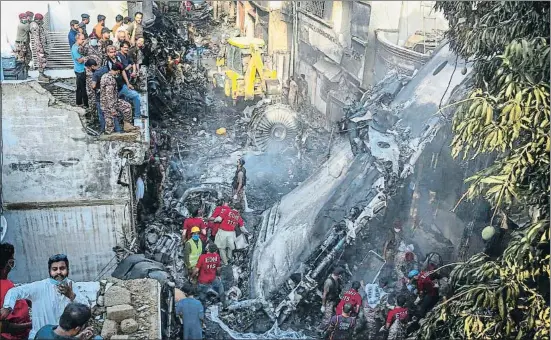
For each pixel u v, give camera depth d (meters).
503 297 9.77
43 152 9.23
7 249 8.29
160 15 9.70
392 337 10.09
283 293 9.99
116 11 9.75
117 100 9.23
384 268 10.11
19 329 7.90
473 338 9.88
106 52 9.28
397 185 10.04
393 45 9.85
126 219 9.64
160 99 9.76
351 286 10.06
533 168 9.72
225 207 9.93
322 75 9.91
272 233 10.02
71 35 9.32
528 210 9.89
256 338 9.85
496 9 9.54
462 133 9.84
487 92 9.75
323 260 10.05
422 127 9.98
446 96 9.89
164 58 9.73
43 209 9.42
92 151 9.30
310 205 10.07
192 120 9.91
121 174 9.46
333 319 9.98
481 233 10.06
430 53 9.88
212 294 9.77
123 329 7.97
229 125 10.00
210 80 9.89
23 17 9.60
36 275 9.66
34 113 9.09
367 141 10.02
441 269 10.09
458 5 9.66
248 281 9.95
